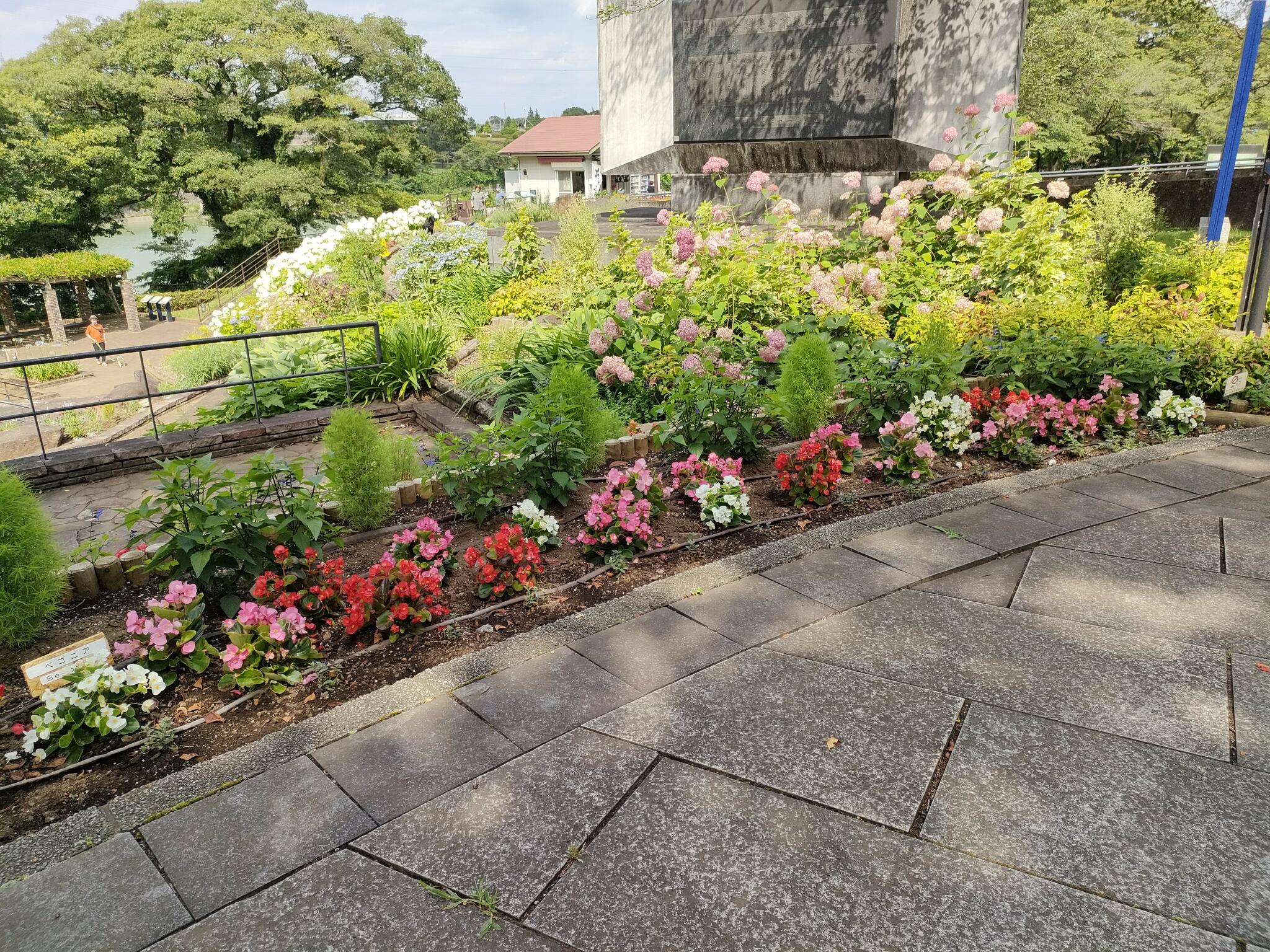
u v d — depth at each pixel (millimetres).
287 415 6996
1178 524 4039
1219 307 7430
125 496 5641
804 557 3801
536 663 2951
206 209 36500
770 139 9328
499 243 11344
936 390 5309
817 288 6445
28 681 2686
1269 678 2736
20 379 18250
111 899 1965
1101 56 24016
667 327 6012
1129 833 2082
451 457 4324
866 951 1756
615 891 1938
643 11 9656
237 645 2869
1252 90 24516
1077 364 5926
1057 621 3156
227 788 2346
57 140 30250
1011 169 8055
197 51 31516
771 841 2082
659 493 4070
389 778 2361
